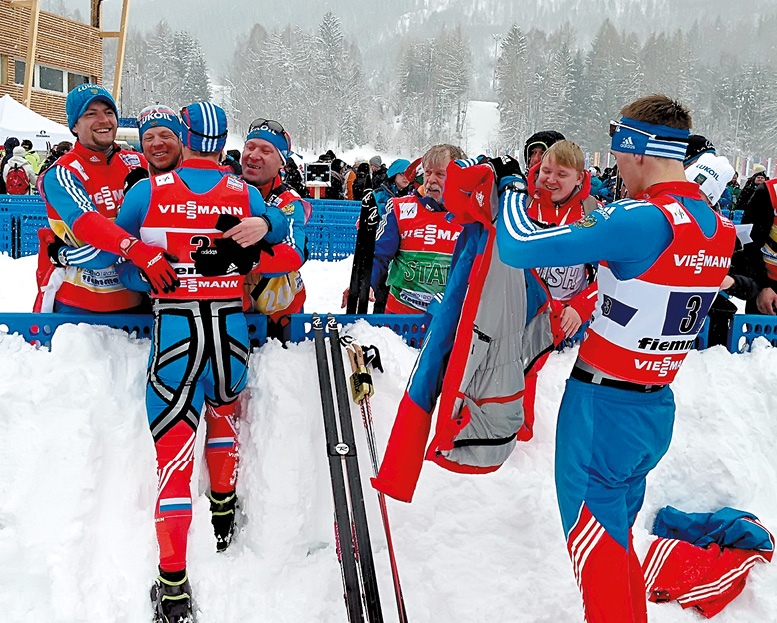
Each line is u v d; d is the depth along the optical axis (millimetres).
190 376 2506
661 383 2129
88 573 2326
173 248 2490
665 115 2031
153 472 2648
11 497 2365
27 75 25750
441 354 2404
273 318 3090
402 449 2391
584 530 2119
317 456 2746
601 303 2121
